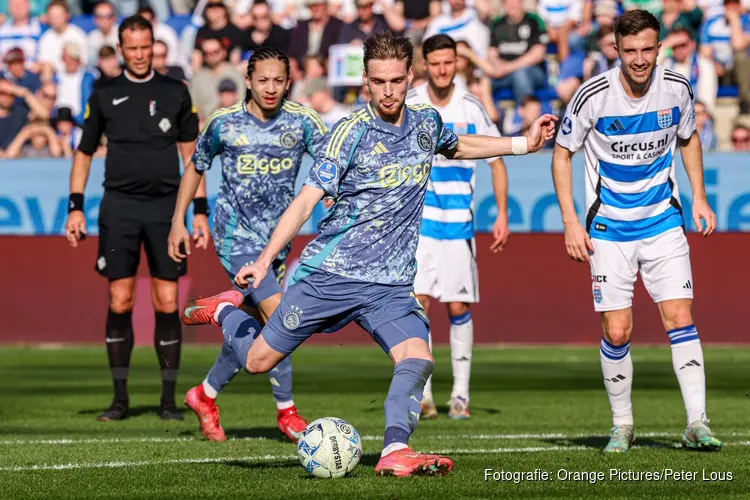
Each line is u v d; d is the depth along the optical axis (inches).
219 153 882.8
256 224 877.2
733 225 1793.8
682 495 597.3
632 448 797.2
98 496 594.2
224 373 850.1
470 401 1213.7
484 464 701.9
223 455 767.7
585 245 796.6
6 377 1453.0
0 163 1871.3
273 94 850.1
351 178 642.2
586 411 1111.0
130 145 1043.9
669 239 792.3
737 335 1804.9
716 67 2057.1
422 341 653.3
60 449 802.8
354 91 2116.1
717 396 1251.8
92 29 2222.0
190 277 1825.8
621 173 785.6
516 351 1780.3
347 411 1096.8
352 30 2129.7
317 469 642.2
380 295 650.8
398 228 650.8
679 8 2079.2
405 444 646.5
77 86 2146.9
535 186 1811.0
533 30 2069.4
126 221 1047.0
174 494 597.0
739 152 1787.6
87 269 1867.6
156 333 1048.2
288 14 2176.4
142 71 1051.3
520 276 1830.7
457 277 1064.2
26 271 1875.0
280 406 861.2
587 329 1829.5
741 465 702.5
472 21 2098.9
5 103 2107.5
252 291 868.6
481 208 1824.6
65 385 1365.7
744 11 2070.6
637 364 1596.9
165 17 2246.6
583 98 777.6
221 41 2118.6
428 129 654.5
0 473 677.9
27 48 2188.7
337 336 1916.8
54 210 1871.3
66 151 2121.1
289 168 879.7
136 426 983.6
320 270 650.8
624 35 738.8
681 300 794.8
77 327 1872.5
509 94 2074.3
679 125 787.4
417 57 1316.4
